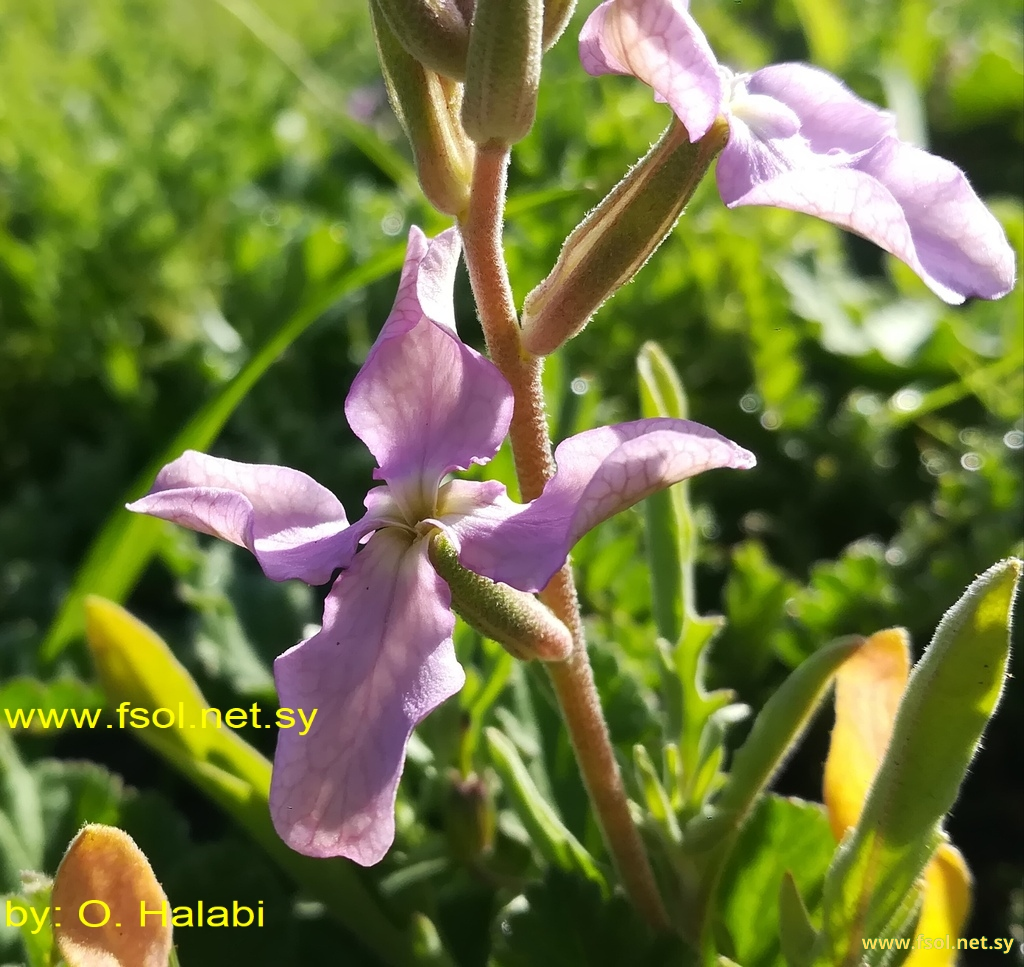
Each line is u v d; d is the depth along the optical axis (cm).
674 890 5
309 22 27
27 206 13
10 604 9
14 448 11
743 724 7
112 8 28
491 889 6
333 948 6
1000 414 9
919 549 8
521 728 6
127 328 12
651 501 6
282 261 12
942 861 5
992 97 17
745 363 10
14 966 6
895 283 12
